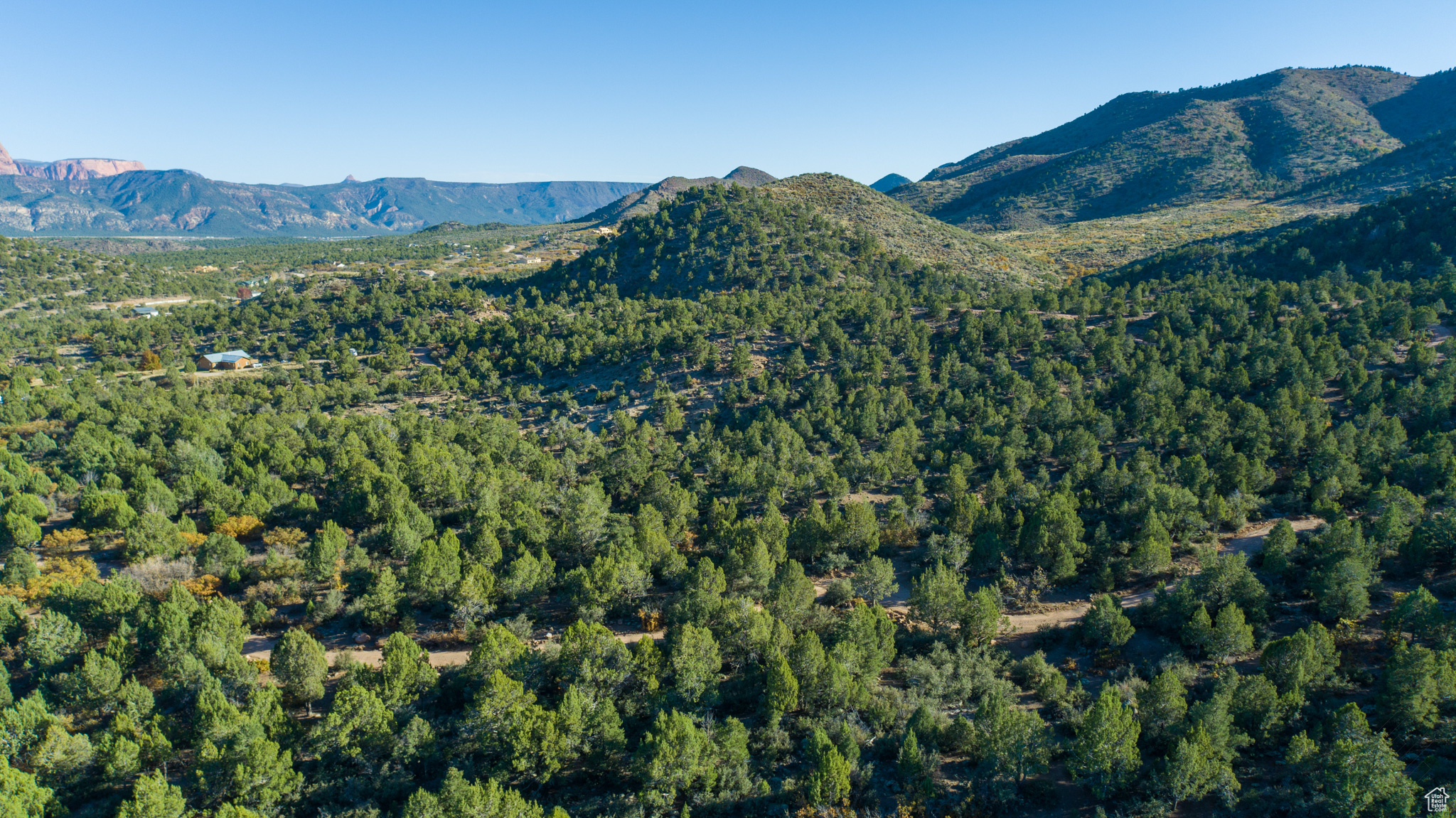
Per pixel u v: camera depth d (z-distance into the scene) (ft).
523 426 483.10
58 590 216.13
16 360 646.33
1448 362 370.12
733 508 299.17
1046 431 379.76
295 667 186.19
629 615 242.58
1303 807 142.00
